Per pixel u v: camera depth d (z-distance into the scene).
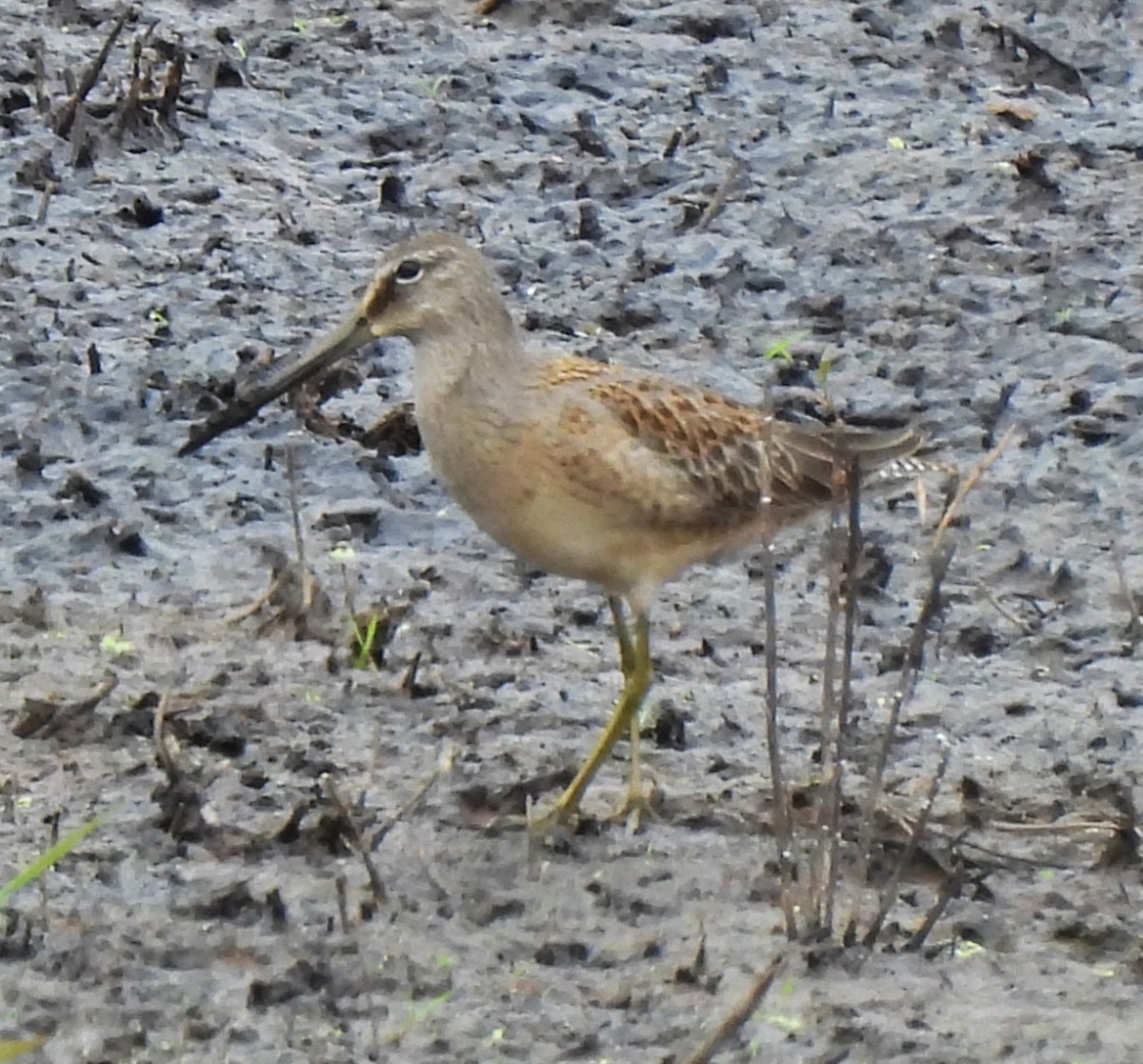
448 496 14.41
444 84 19.98
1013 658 13.03
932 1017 9.57
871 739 11.97
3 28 20.45
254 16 21.08
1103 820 11.16
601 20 21.34
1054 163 19.08
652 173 18.72
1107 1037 9.48
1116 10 21.61
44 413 14.97
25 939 9.78
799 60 20.67
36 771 11.27
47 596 13.16
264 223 17.66
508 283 17.06
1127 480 14.92
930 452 15.20
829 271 17.36
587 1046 9.27
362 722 11.93
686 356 16.20
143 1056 9.10
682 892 10.53
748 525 11.88
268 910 10.09
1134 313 16.88
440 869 10.62
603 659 12.81
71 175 18.03
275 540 13.91
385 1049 9.21
